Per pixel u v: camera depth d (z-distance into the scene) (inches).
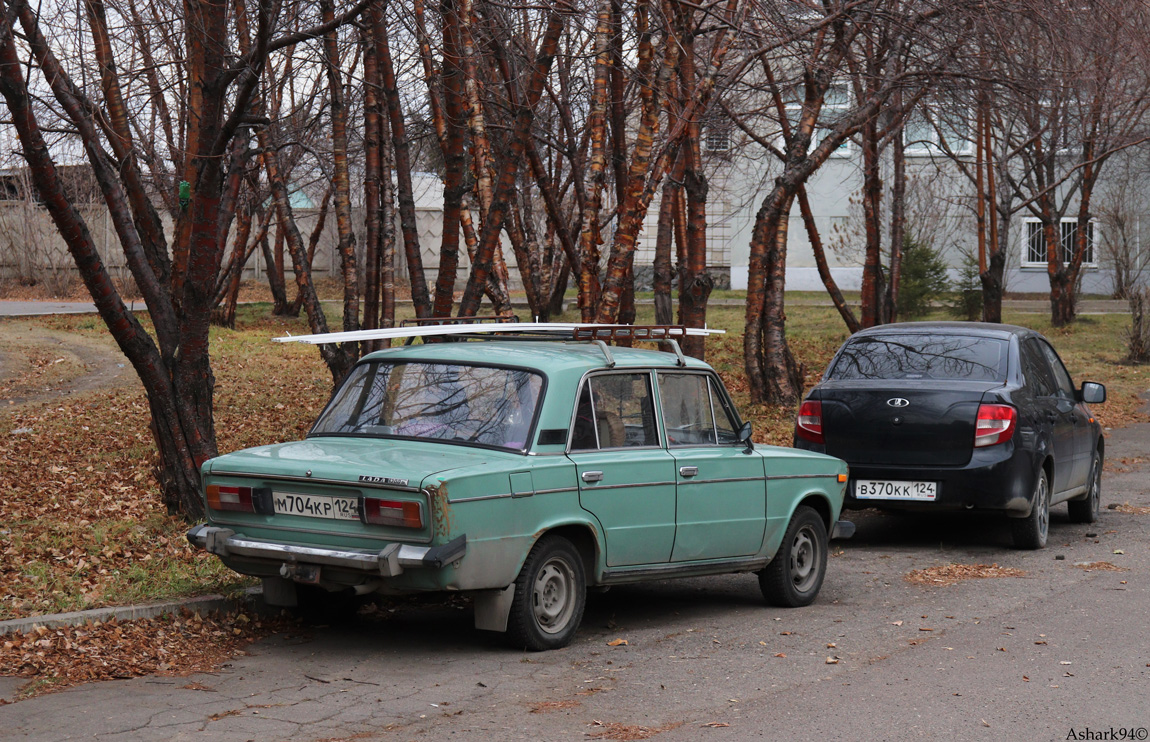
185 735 191.9
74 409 693.9
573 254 577.9
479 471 233.1
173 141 585.0
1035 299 1624.0
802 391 729.0
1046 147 1215.6
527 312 1252.5
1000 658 249.6
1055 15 556.7
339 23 362.6
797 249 1706.4
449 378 266.7
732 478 293.0
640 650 260.2
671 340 299.7
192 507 387.5
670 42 485.4
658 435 280.8
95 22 401.1
